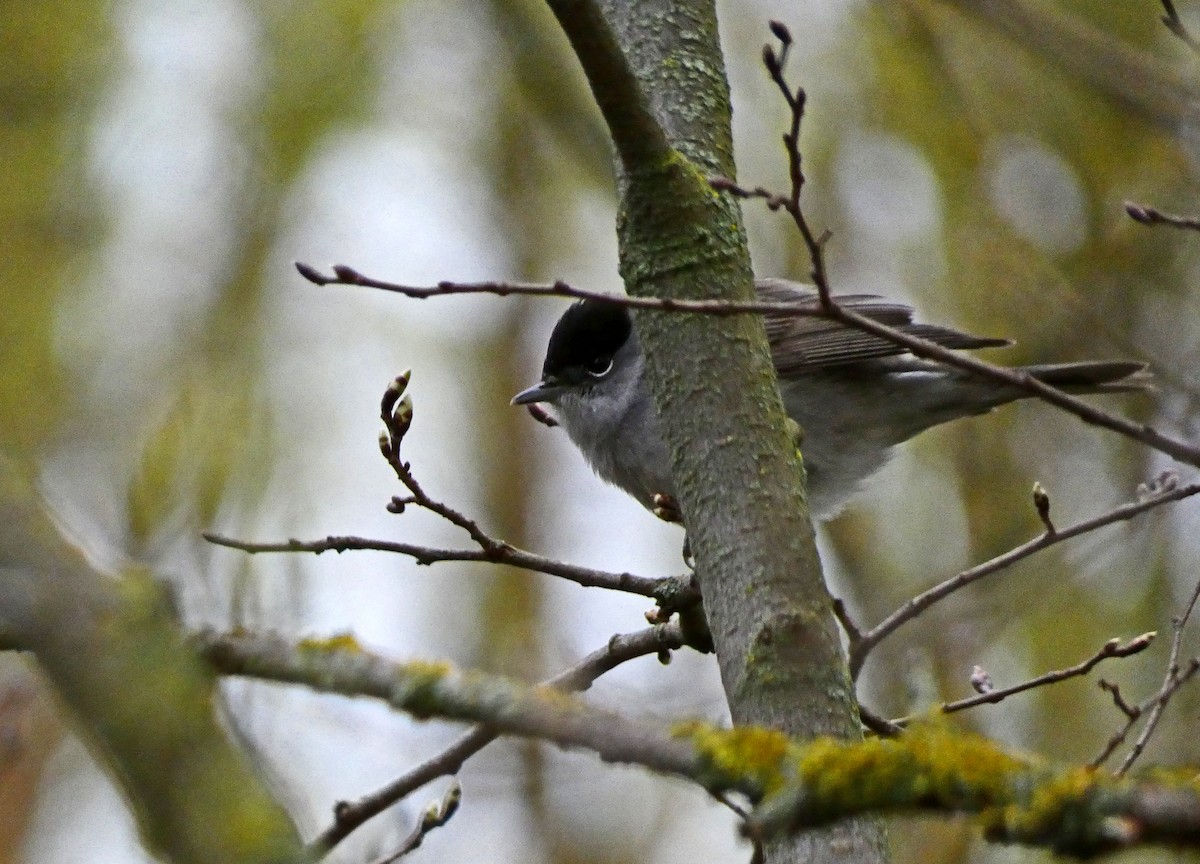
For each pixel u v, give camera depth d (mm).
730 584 5371
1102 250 13336
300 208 18281
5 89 17438
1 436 16031
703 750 3672
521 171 19125
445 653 16406
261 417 16234
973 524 13508
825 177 15531
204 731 3730
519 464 18641
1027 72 13945
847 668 5297
